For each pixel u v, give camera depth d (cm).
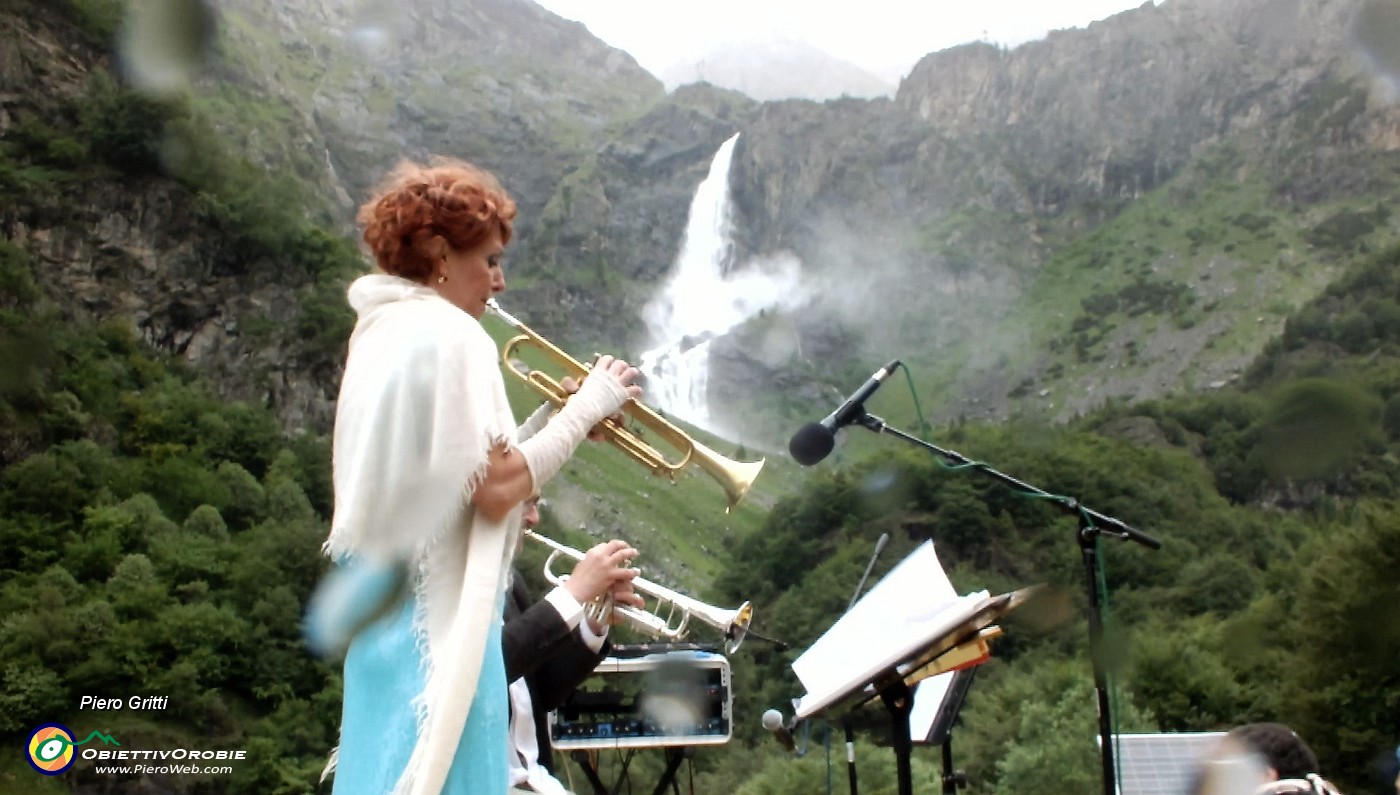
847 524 5353
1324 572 2964
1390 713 2775
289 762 5222
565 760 762
